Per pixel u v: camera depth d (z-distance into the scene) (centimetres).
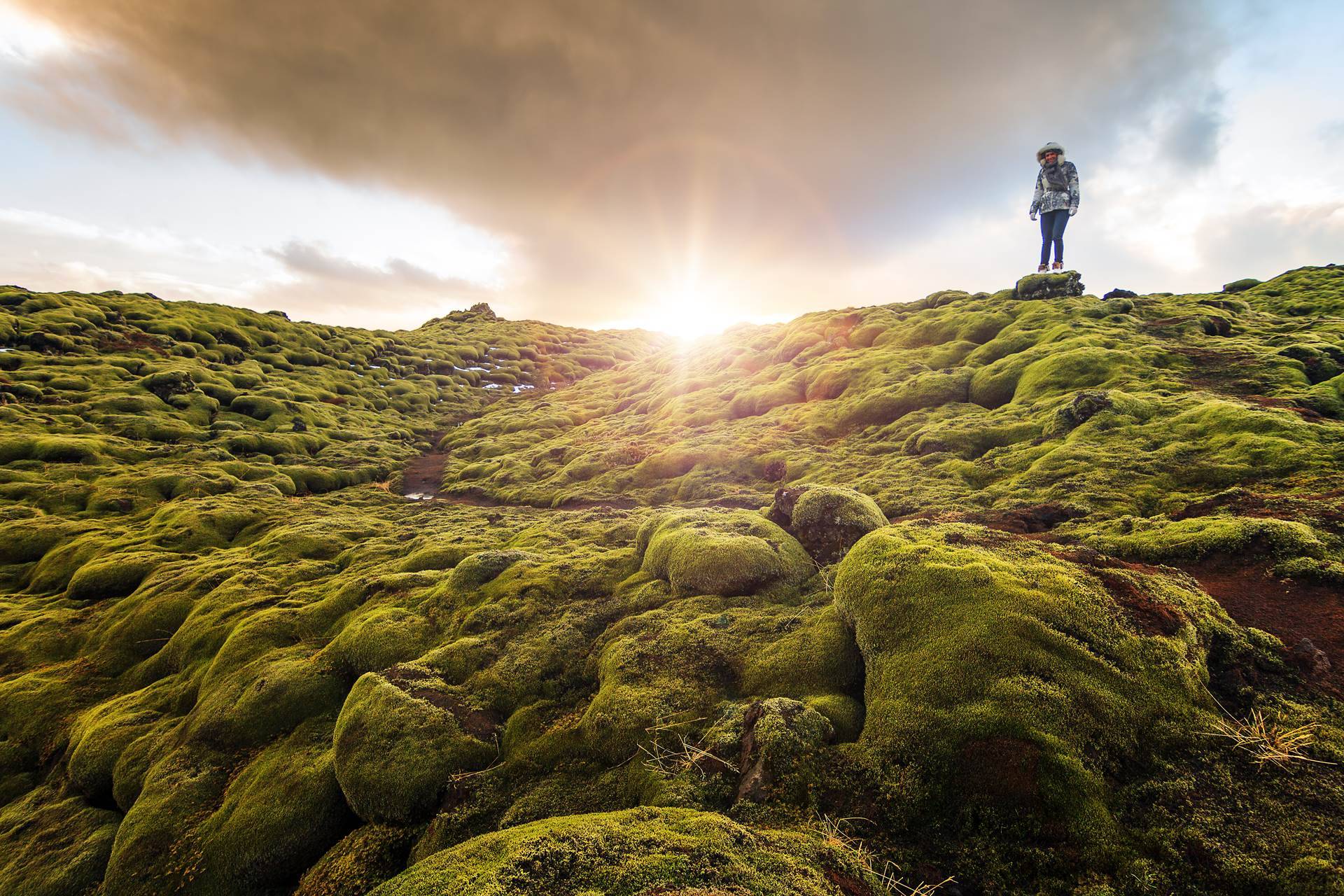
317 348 9900
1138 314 3341
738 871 543
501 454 5541
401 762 1005
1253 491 1353
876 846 655
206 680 1598
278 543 2831
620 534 2241
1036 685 724
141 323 8438
